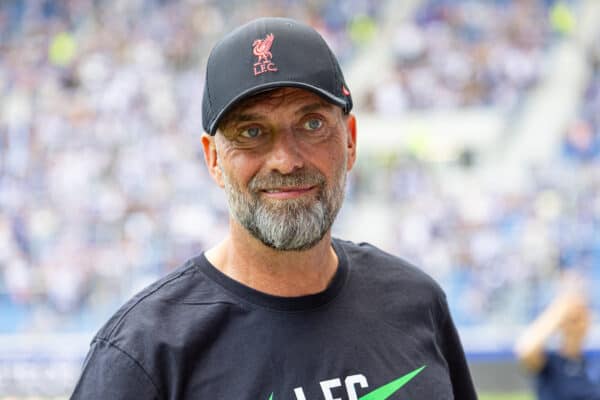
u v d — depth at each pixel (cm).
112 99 2022
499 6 2259
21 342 862
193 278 201
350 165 219
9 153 1827
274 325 194
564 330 513
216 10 2389
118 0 2423
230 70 190
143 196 1631
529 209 1500
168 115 1967
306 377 192
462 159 1828
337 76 197
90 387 185
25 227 1493
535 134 1858
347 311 204
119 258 1338
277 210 189
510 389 873
